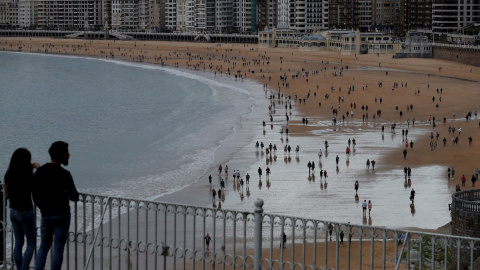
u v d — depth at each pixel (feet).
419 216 261.85
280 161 378.12
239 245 195.62
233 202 288.51
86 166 368.07
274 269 83.35
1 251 92.02
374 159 381.40
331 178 334.24
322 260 174.70
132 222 220.64
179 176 342.23
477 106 610.24
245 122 528.22
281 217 83.35
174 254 87.30
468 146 420.36
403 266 158.81
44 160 399.65
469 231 164.14
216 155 397.80
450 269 153.58
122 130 504.43
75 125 533.96
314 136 462.19
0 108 641.40
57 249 79.66
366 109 587.68
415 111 581.94
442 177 334.65
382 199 289.74
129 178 338.54
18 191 81.05
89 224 219.20
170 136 470.80
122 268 164.76
